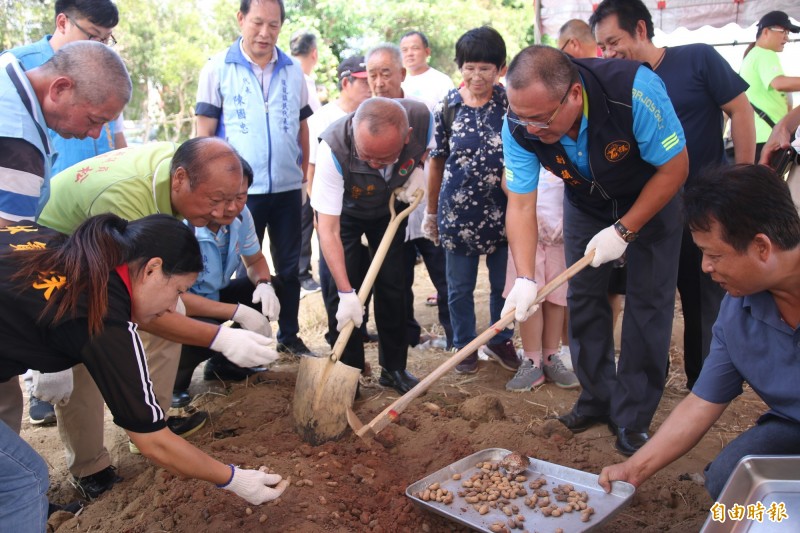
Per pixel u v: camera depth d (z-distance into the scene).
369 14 17.72
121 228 2.22
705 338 4.06
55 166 4.63
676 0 7.22
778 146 4.18
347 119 3.77
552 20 7.52
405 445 3.56
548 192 4.46
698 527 2.86
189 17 18.33
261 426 3.78
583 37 4.50
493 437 3.60
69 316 2.08
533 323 4.55
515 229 3.40
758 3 7.04
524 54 2.87
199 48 18.67
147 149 3.27
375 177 3.83
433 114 4.73
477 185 4.42
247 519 2.76
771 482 2.07
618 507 2.57
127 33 17.00
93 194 3.11
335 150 3.73
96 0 4.06
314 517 2.77
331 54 16.94
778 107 6.05
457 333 4.86
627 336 3.49
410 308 5.29
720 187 2.09
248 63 4.79
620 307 4.78
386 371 4.45
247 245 4.19
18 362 2.17
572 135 3.12
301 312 6.25
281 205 4.94
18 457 2.15
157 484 3.12
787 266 2.12
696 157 3.94
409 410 4.05
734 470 2.08
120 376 2.13
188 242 2.28
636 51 3.90
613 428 3.76
